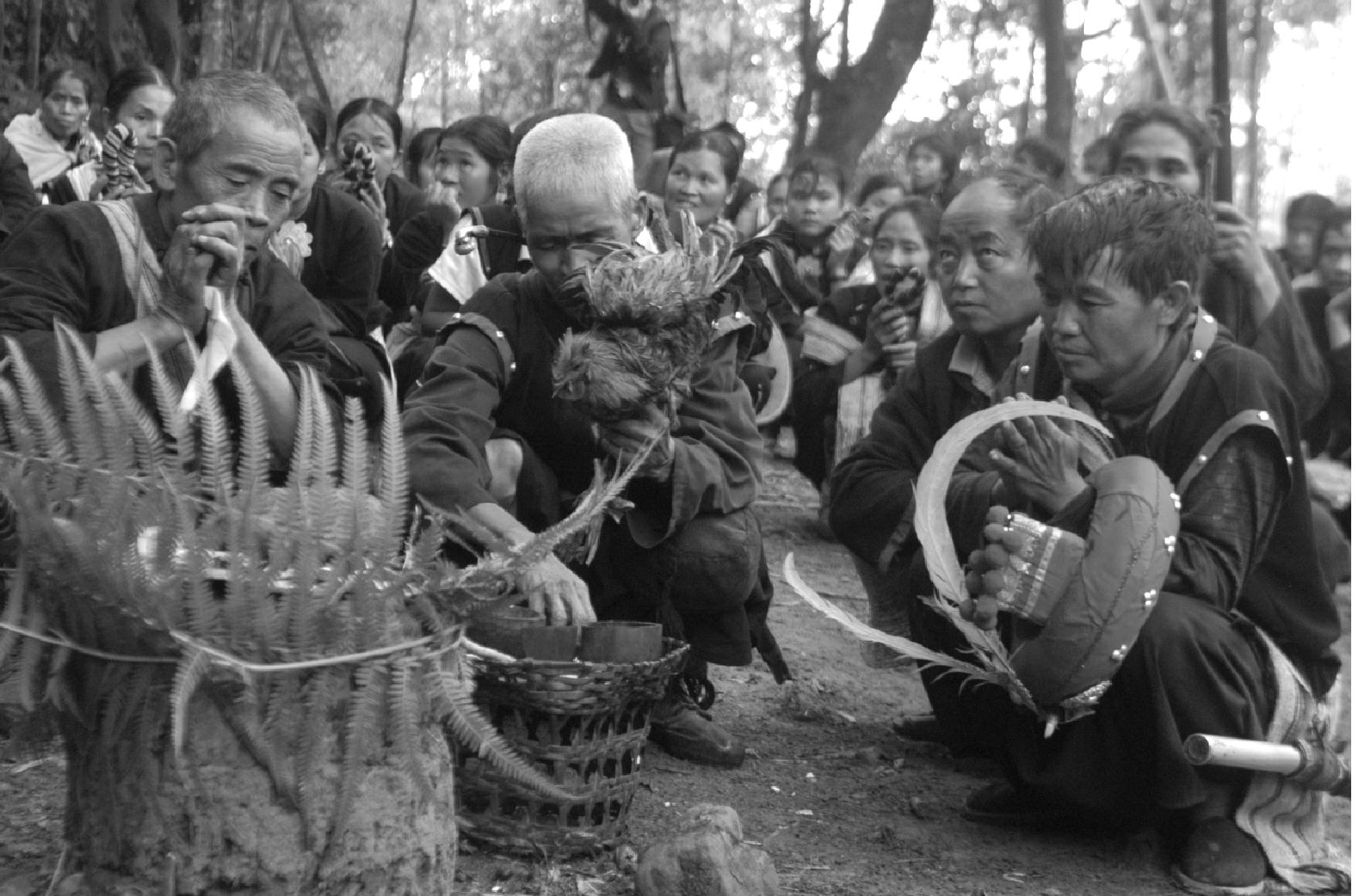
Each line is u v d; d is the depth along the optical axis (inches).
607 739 107.3
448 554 122.1
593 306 113.8
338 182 239.0
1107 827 126.9
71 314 111.6
